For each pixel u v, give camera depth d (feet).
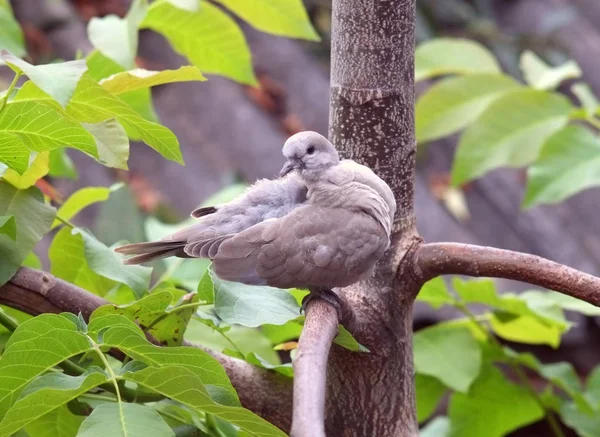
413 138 16.84
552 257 43.60
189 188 42.42
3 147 14.25
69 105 13.47
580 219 45.19
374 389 16.39
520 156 23.27
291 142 17.52
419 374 21.58
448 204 45.34
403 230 16.61
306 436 10.71
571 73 24.45
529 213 45.37
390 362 16.37
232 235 16.31
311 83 48.19
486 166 23.38
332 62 16.75
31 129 13.98
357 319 15.81
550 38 51.13
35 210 16.21
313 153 17.17
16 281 15.42
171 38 21.34
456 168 23.65
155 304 15.01
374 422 16.49
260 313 15.12
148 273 16.62
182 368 11.86
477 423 22.08
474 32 51.11
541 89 23.21
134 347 13.09
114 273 16.24
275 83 48.06
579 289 14.39
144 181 43.32
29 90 13.24
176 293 16.48
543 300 20.85
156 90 46.50
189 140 44.55
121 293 19.01
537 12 55.42
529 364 21.40
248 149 43.57
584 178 21.77
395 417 16.58
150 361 13.28
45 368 13.01
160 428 11.90
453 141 49.34
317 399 11.56
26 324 12.46
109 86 15.96
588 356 38.40
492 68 24.25
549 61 50.03
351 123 16.55
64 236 17.89
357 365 16.24
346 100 16.46
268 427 12.00
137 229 30.17
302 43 51.98
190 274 20.04
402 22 16.06
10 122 13.83
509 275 15.06
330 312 14.35
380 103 16.28
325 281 15.92
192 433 16.03
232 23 20.84
